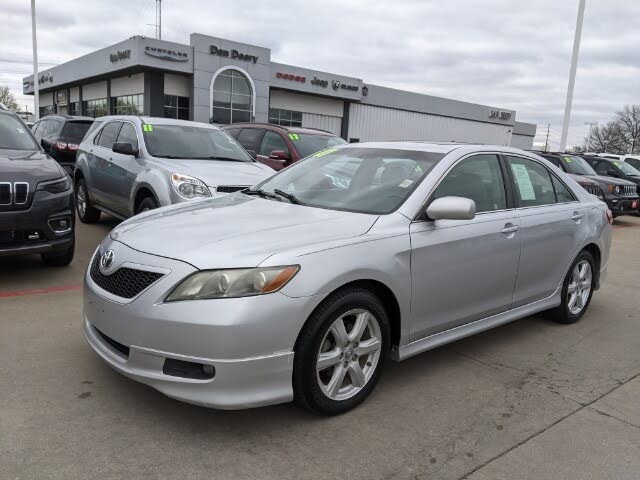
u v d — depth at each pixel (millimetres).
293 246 3027
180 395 2826
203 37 28750
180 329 2775
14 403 3162
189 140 7609
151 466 2684
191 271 2848
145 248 3113
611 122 73250
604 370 4195
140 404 3238
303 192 4152
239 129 10828
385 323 3391
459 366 4125
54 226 5426
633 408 3588
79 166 8758
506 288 4273
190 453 2807
